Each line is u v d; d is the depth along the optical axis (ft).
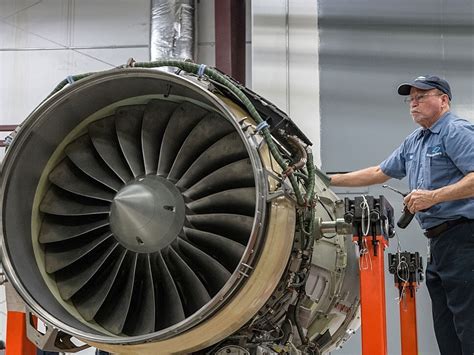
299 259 10.14
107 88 10.24
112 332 9.97
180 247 9.98
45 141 10.66
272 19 22.88
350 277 13.02
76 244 10.76
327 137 22.30
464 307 12.70
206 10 23.86
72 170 10.94
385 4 22.82
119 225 9.82
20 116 23.85
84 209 10.60
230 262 9.93
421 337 20.90
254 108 9.76
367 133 22.22
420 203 12.07
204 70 9.96
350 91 22.47
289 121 10.62
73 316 10.00
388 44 22.62
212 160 10.21
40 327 18.92
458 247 12.84
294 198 9.80
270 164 9.58
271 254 9.21
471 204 12.75
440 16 22.61
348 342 21.21
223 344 10.01
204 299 9.48
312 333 12.43
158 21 21.72
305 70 22.63
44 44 24.22
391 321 21.07
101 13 24.26
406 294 15.49
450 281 12.87
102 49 24.11
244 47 23.49
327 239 11.97
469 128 13.10
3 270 9.93
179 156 10.24
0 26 24.27
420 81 13.60
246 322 9.66
